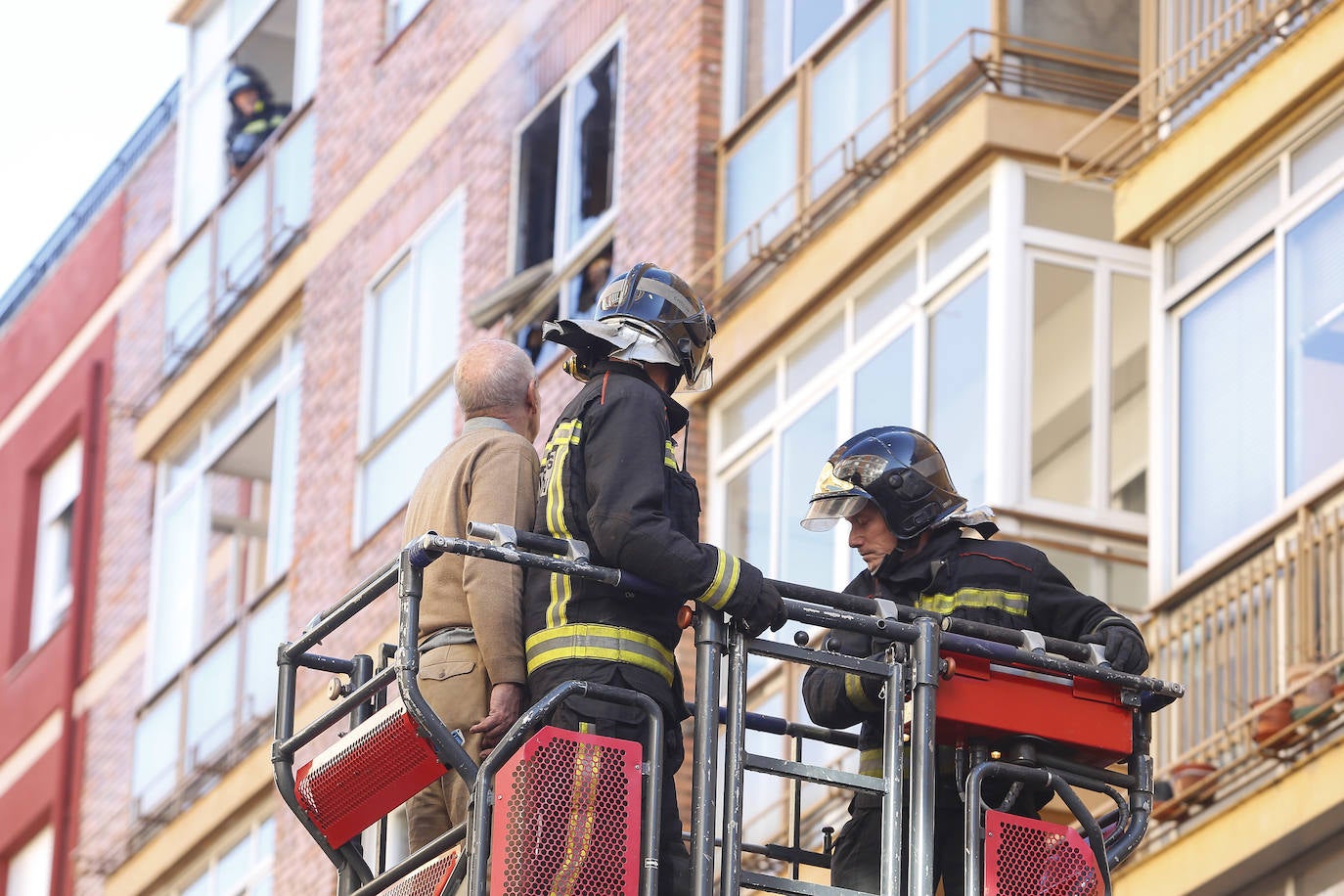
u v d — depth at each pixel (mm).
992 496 17500
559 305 23047
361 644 24297
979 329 18078
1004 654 8266
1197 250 17016
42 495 33906
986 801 8750
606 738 7664
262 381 28578
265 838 25562
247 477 29391
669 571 7750
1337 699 14414
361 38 28172
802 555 19469
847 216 19500
